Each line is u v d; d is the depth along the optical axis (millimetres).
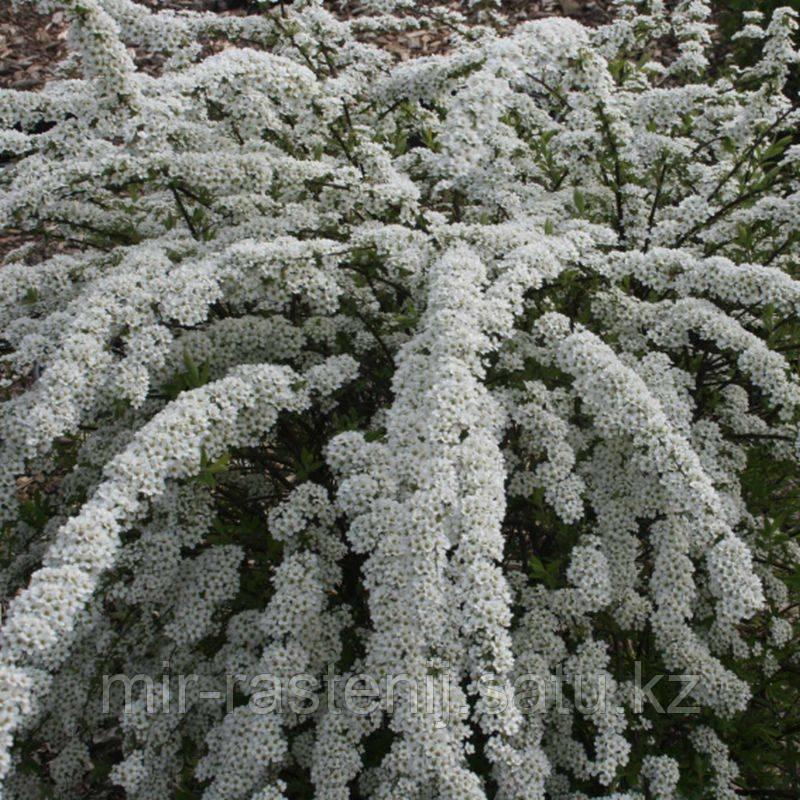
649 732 963
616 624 993
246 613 957
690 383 1021
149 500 944
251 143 1213
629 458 971
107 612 1075
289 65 1083
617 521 949
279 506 942
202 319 945
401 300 1167
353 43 1441
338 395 1063
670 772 877
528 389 977
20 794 972
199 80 1036
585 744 960
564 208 1213
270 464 1099
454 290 901
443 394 829
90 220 1196
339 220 1147
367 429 1109
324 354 1129
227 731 869
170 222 1229
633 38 1372
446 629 824
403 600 810
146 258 1025
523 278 936
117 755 1063
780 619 1010
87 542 783
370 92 1296
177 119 1033
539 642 923
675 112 1180
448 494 790
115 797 1047
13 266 1122
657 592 909
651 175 1230
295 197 1193
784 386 947
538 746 906
